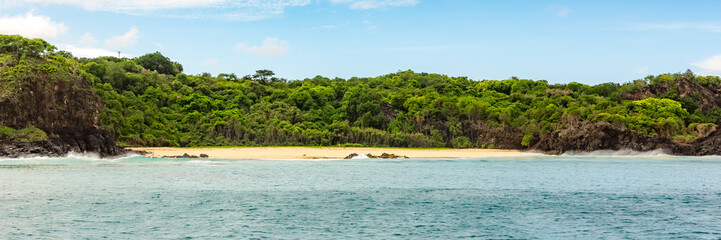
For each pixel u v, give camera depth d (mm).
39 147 97125
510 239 36406
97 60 183625
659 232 38688
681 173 82938
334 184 64688
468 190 59906
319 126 172250
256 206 47938
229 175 73938
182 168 84562
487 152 149625
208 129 149125
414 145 163500
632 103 180750
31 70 102812
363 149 144750
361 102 189000
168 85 184250
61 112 103375
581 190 60562
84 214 43188
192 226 39312
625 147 140750
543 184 66125
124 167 84875
